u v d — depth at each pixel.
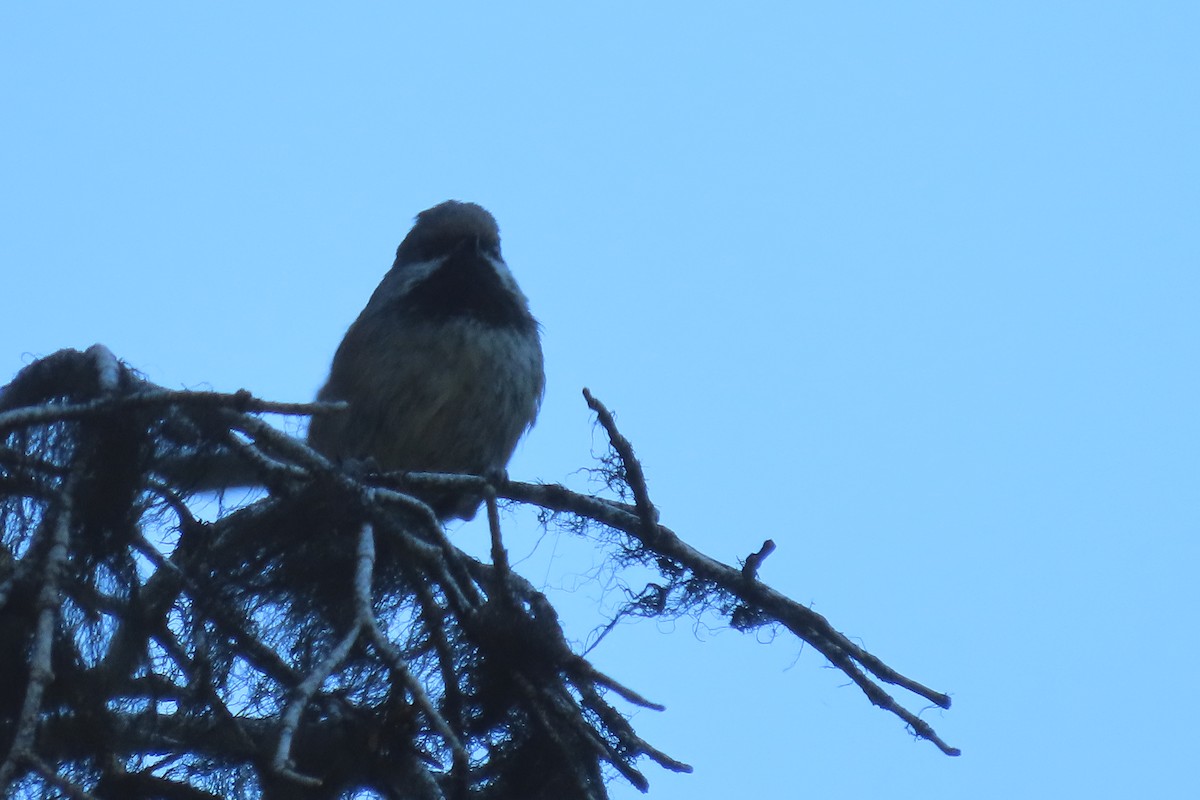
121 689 10.93
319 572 11.21
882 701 12.85
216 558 11.17
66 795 9.43
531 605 12.38
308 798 10.81
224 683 11.05
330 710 11.11
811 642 13.18
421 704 9.68
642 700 11.18
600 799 11.58
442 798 10.77
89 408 10.78
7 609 10.02
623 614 13.43
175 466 11.15
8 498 10.97
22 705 9.77
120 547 10.80
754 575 13.34
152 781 10.53
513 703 11.37
